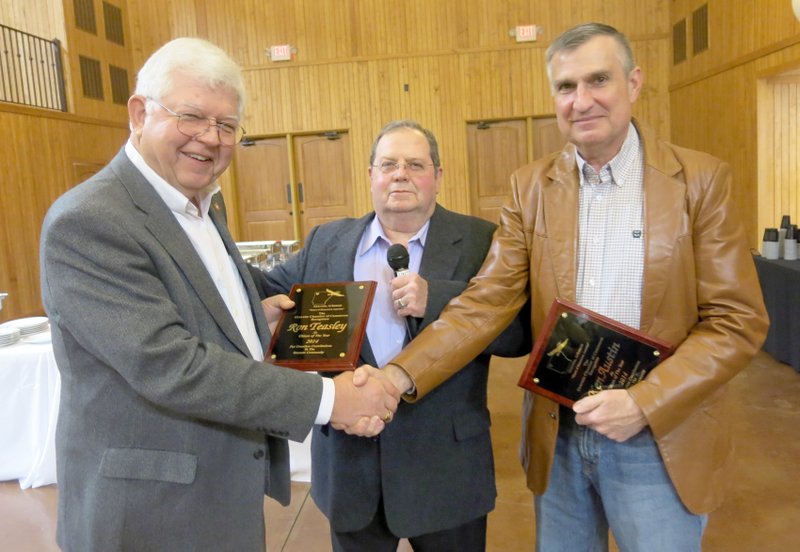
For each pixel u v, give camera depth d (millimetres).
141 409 1194
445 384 1630
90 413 1195
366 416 1335
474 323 1495
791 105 5961
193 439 1223
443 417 1623
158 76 1224
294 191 8703
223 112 1252
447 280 1648
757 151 6039
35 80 7262
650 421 1273
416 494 1591
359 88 8414
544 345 1392
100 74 7910
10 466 3193
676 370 1290
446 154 8406
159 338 1131
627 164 1414
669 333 1371
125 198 1213
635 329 1360
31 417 3188
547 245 1466
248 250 5355
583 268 1444
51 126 6953
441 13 8203
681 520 1384
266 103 8555
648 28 8000
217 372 1166
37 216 6664
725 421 1417
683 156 1384
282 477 1433
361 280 1723
